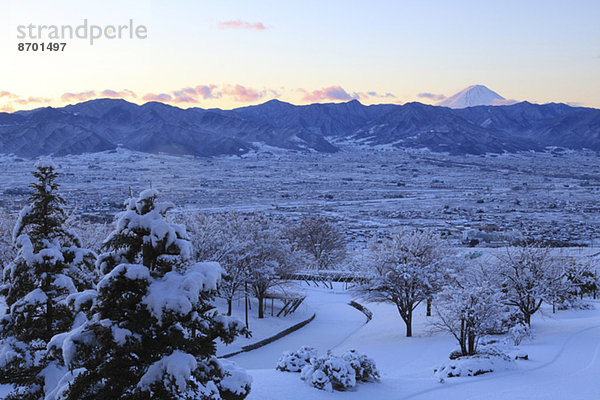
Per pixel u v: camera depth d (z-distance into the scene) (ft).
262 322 175.52
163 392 43.06
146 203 47.37
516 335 121.70
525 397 75.92
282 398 71.67
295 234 327.88
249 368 128.06
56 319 56.75
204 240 166.91
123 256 47.37
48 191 57.72
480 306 108.47
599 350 107.24
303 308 212.84
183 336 45.32
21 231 56.95
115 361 45.24
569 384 82.84
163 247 45.88
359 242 511.40
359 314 210.59
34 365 55.21
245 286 174.70
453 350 113.91
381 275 157.07
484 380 86.43
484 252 208.85
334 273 286.25
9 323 55.16
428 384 84.69
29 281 56.90
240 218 185.26
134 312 44.24
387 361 121.19
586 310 176.04
